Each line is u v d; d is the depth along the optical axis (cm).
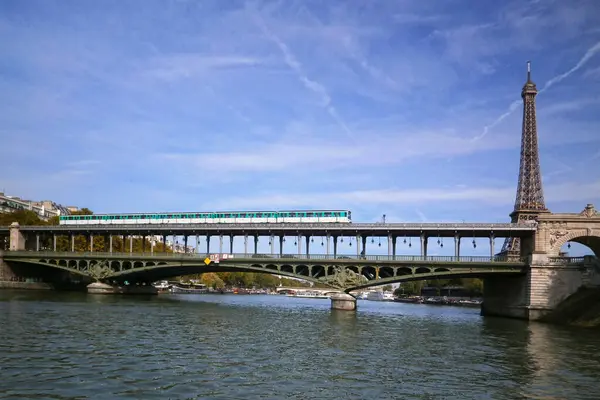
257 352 5159
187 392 3472
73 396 3281
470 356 5306
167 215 14462
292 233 12850
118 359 4506
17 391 3341
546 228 10688
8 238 18062
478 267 10969
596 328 8356
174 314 9175
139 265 14388
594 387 3981
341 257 12188
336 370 4366
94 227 14550
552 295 10281
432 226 11594
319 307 13625
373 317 10394
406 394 3647
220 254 12888
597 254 11719
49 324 6800
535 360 5125
